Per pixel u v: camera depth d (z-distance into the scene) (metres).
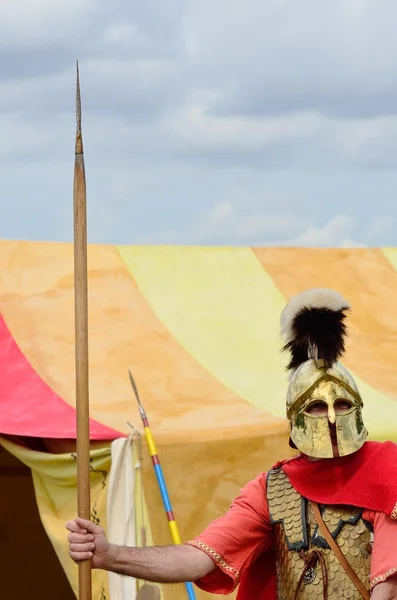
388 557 4.43
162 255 12.37
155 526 8.50
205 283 12.13
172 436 8.77
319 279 12.56
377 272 12.91
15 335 10.45
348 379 4.79
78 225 5.01
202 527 8.72
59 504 9.03
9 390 9.66
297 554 4.72
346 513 4.66
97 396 9.62
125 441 8.59
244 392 10.04
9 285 11.20
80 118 5.05
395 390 10.20
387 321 11.95
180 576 4.75
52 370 10.06
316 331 4.87
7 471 14.82
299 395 4.75
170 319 11.35
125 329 10.96
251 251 12.83
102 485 8.80
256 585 4.98
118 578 8.40
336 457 4.72
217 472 8.83
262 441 8.98
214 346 10.98
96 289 11.52
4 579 14.76
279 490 4.85
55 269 11.66
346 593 4.59
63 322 10.87
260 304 11.94
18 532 14.86
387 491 4.56
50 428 8.99
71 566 8.83
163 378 10.13
